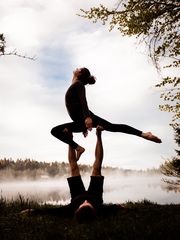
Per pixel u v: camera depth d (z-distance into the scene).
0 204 6.00
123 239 3.49
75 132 4.78
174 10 9.97
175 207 5.85
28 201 7.16
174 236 3.40
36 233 3.92
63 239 3.63
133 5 9.93
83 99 4.54
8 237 3.74
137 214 4.98
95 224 4.29
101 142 5.04
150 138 4.62
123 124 4.79
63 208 5.13
